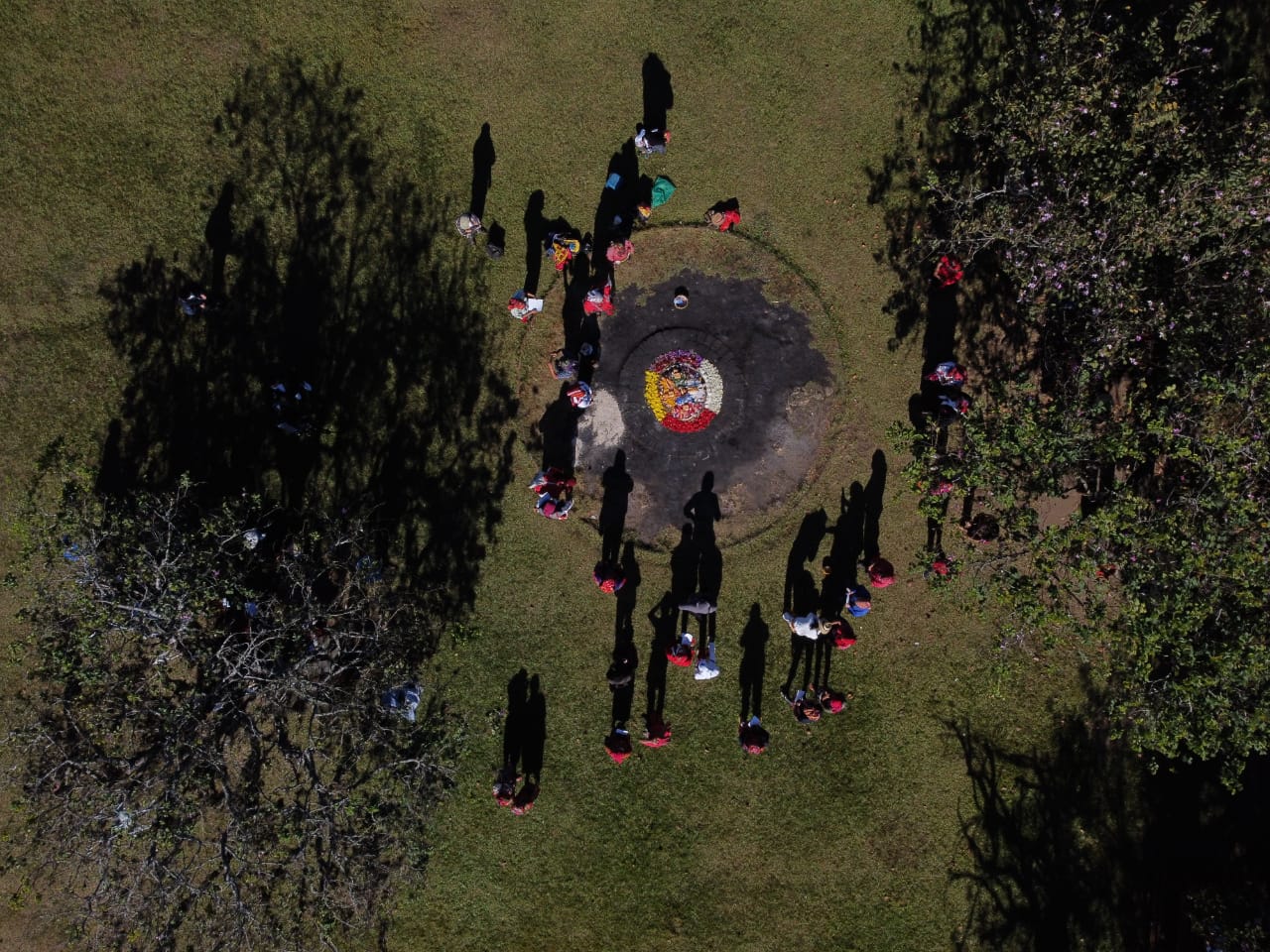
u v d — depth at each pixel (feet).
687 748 81.41
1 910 79.10
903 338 82.07
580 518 81.97
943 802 81.41
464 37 82.74
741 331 82.64
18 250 81.56
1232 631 60.90
